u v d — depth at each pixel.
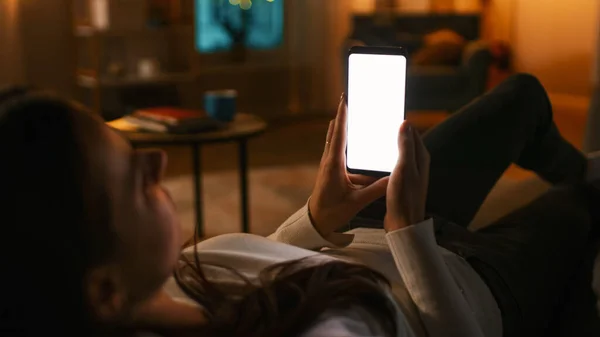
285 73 5.30
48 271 0.40
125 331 0.51
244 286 0.66
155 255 0.50
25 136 0.40
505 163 1.17
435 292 0.66
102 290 0.45
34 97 0.42
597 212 1.20
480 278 0.87
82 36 4.15
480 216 1.50
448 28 5.02
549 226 1.06
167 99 4.57
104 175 0.45
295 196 2.79
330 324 0.56
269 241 0.77
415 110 4.20
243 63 5.04
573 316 0.99
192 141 1.91
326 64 5.22
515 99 1.19
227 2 4.92
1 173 0.39
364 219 1.04
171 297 0.65
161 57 4.63
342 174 0.81
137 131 2.00
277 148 3.89
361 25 4.79
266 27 5.16
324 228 0.83
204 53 4.87
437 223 0.99
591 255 1.07
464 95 4.13
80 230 0.42
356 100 0.85
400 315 0.62
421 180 0.69
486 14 5.62
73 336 0.42
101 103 4.10
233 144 3.96
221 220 2.45
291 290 0.62
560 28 5.14
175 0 4.48
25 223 0.39
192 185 2.99
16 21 3.53
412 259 0.67
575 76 5.09
